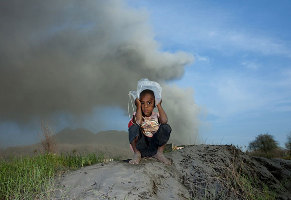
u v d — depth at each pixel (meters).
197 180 4.38
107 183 3.76
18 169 4.95
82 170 4.47
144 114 4.62
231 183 4.52
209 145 5.68
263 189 4.77
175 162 4.75
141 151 4.77
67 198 3.55
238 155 5.49
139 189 3.63
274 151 11.38
